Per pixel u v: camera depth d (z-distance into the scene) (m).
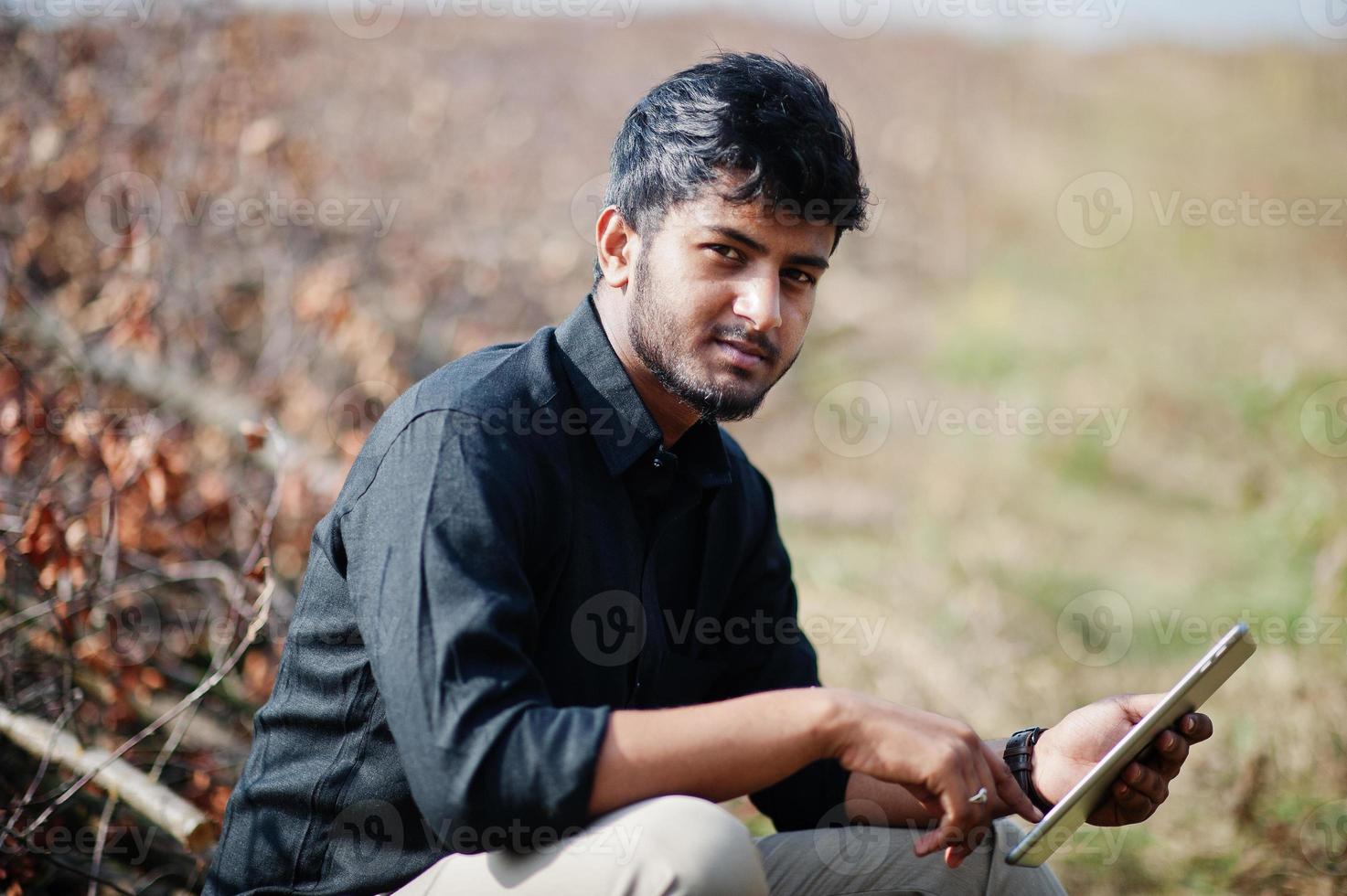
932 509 6.21
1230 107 11.50
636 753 1.82
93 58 5.76
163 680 3.63
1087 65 12.80
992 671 4.65
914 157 10.31
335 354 5.37
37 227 5.13
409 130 7.70
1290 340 7.74
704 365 2.10
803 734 1.87
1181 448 6.94
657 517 2.27
